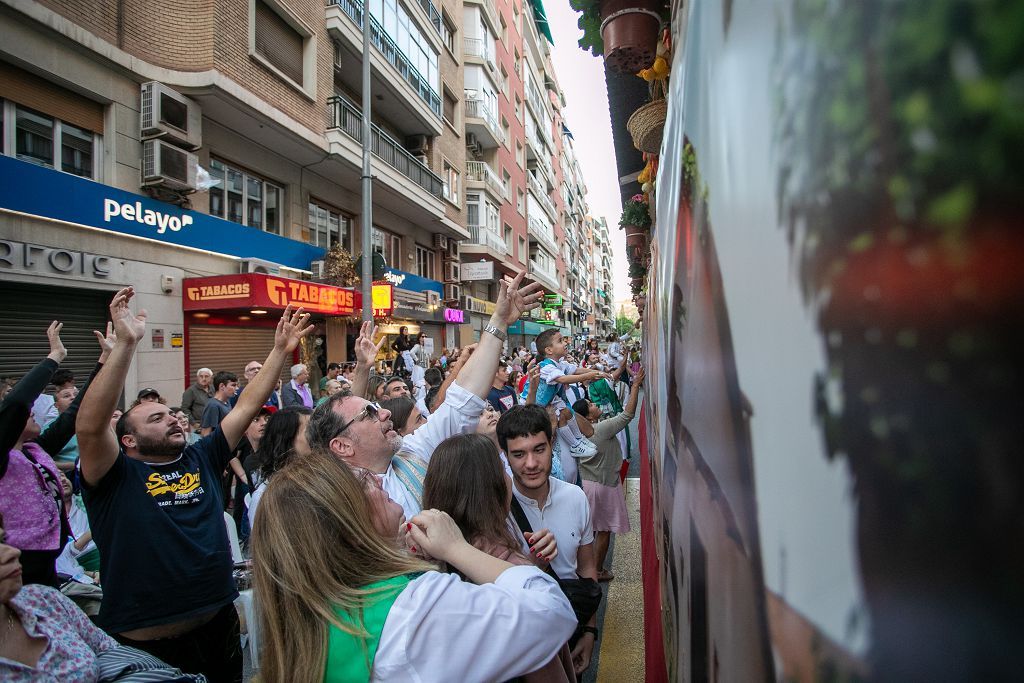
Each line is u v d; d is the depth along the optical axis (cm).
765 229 52
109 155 884
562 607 133
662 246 160
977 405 26
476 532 185
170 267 970
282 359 309
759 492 55
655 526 216
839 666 39
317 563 126
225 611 266
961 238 27
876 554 34
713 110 73
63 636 170
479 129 2705
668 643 147
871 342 34
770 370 51
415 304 1947
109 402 234
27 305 784
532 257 3878
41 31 782
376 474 248
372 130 1555
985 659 27
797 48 44
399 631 119
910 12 30
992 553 26
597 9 225
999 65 24
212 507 269
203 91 983
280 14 1206
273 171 1273
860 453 36
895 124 31
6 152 766
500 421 257
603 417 698
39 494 289
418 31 1914
